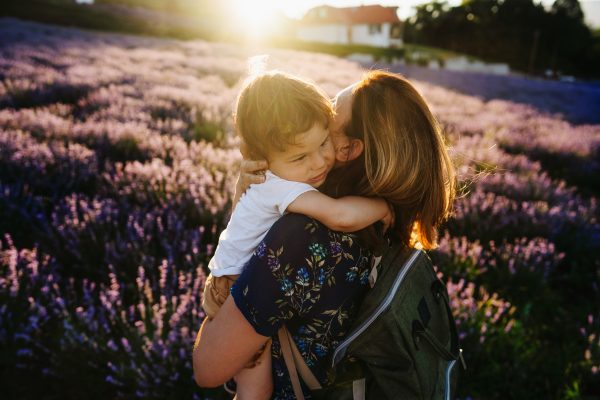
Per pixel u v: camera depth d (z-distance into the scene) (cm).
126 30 2898
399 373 109
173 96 778
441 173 115
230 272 113
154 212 354
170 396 226
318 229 102
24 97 671
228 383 143
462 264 368
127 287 290
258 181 108
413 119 109
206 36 3297
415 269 122
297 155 103
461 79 2539
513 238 438
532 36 7262
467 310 294
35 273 267
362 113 108
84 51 1345
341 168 119
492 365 278
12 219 339
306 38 6488
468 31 7500
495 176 543
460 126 924
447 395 121
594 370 273
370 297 110
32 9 2659
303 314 104
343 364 110
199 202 368
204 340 108
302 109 98
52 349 244
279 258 99
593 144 943
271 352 120
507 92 2227
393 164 106
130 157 493
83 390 231
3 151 411
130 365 235
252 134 102
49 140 477
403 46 6600
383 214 112
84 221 339
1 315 240
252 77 105
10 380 234
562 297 381
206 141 606
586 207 545
